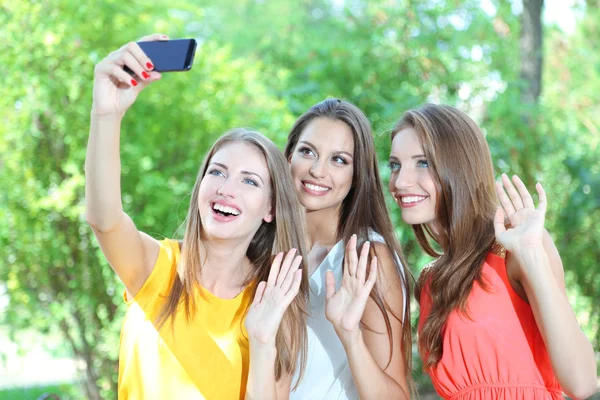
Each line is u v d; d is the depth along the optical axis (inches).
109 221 78.7
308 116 104.0
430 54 245.4
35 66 189.2
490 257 90.6
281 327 89.5
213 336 86.6
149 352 84.8
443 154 91.8
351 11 269.3
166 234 193.3
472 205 92.0
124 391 85.6
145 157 195.2
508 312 88.1
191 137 204.7
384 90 241.3
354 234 98.7
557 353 80.6
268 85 256.4
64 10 192.2
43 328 201.6
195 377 84.5
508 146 233.5
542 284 80.7
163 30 215.2
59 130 192.9
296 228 90.8
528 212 83.1
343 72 243.1
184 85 203.5
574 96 376.8
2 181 190.4
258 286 85.5
